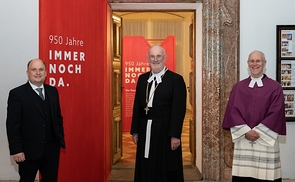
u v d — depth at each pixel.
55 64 3.40
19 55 4.32
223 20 4.24
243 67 4.32
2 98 4.32
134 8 4.68
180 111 3.01
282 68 4.28
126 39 7.19
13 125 2.82
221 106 4.30
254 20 4.29
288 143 4.37
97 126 3.94
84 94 3.71
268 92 3.16
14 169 4.39
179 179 3.08
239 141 3.23
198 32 4.60
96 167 3.93
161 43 10.21
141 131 3.12
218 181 4.32
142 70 7.28
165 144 3.03
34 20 4.31
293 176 4.39
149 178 3.04
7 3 4.29
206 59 4.28
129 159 5.45
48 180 3.05
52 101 3.03
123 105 7.48
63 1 3.45
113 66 4.93
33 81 2.92
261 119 3.14
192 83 4.95
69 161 3.58
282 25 4.23
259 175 3.11
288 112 4.31
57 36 3.40
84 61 3.69
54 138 3.06
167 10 4.76
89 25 3.75
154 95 3.07
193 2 4.34
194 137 4.89
